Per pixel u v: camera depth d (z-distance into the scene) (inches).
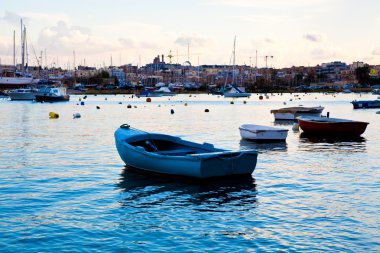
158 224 564.7
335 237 516.4
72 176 858.8
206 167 773.3
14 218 588.1
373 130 1780.3
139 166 874.8
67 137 1534.2
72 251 476.1
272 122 2250.2
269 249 481.1
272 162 1018.7
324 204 654.5
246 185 776.3
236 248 484.4
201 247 487.8
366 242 500.4
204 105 4101.9
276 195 709.3
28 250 479.2
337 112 3152.1
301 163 1005.2
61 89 4675.2
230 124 2102.6
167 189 749.3
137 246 490.6
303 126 1626.5
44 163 1004.6
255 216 597.6
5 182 802.8
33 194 716.7
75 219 585.0
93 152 1174.3
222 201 674.2
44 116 2610.7
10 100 4766.2
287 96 7185.0
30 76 6264.8
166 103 4512.8
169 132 1728.6
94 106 3838.6
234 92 6058.1
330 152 1182.3
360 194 714.2
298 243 498.0
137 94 6067.9
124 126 1028.5
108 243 499.5
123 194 717.3
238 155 812.6
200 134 1652.3
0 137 1533.0
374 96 6889.8
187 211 622.2
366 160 1047.0
